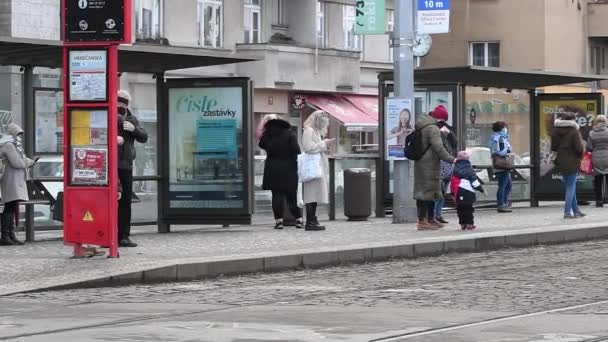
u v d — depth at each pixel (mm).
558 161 27125
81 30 17672
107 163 17844
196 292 15672
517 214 29281
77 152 17969
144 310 13680
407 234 22766
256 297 15047
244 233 23656
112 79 17656
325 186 24281
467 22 62344
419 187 23422
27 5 42031
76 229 18109
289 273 18328
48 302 14500
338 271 18594
